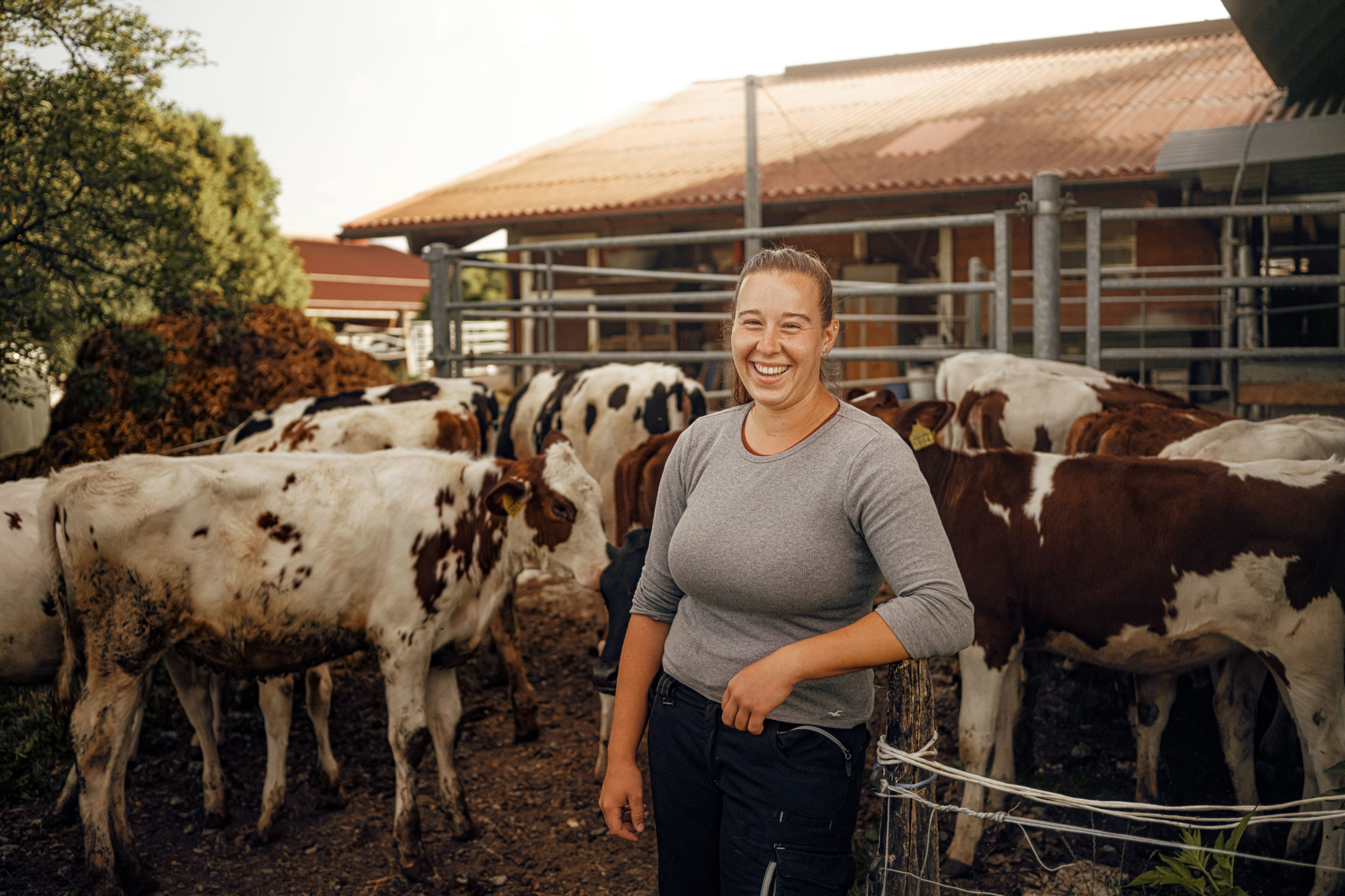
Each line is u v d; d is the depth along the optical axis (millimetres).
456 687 3994
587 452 6211
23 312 6059
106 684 3477
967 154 13219
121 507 3365
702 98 20703
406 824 3580
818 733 1804
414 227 14906
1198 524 3146
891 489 1698
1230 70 14484
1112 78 15477
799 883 1773
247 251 20906
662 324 14883
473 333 23172
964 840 3373
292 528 3520
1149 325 11430
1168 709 3684
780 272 1812
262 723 5039
